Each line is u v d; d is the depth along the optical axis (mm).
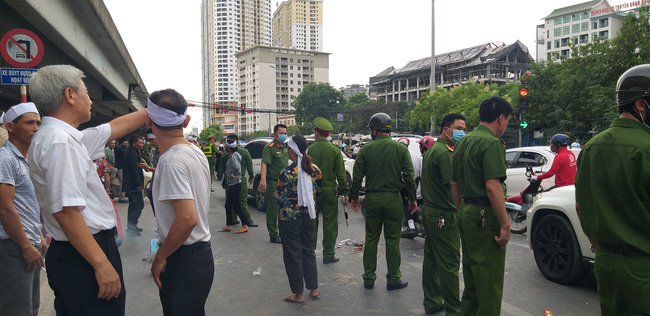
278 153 7105
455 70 87250
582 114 21797
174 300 2467
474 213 3133
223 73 196500
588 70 21656
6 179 2686
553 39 100062
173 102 2416
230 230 7922
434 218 3928
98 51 13836
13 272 2768
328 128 5730
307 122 89625
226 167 7836
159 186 2432
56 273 2170
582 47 22719
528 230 5391
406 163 4602
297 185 4398
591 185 2398
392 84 102688
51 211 2037
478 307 3145
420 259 6137
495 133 3246
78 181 2080
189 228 2328
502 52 79125
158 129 2463
